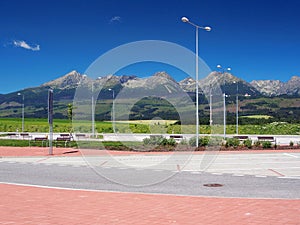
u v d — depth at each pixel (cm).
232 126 5378
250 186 1136
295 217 712
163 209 790
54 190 1052
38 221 694
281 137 4150
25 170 1582
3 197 939
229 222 679
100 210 785
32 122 7094
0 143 3319
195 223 674
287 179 1293
